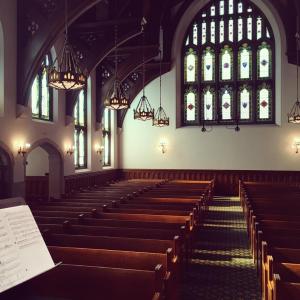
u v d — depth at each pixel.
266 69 18.94
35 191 15.48
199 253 7.90
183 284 6.00
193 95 19.80
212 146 19.03
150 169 19.75
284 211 8.07
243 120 19.09
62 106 14.29
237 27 19.27
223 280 6.20
